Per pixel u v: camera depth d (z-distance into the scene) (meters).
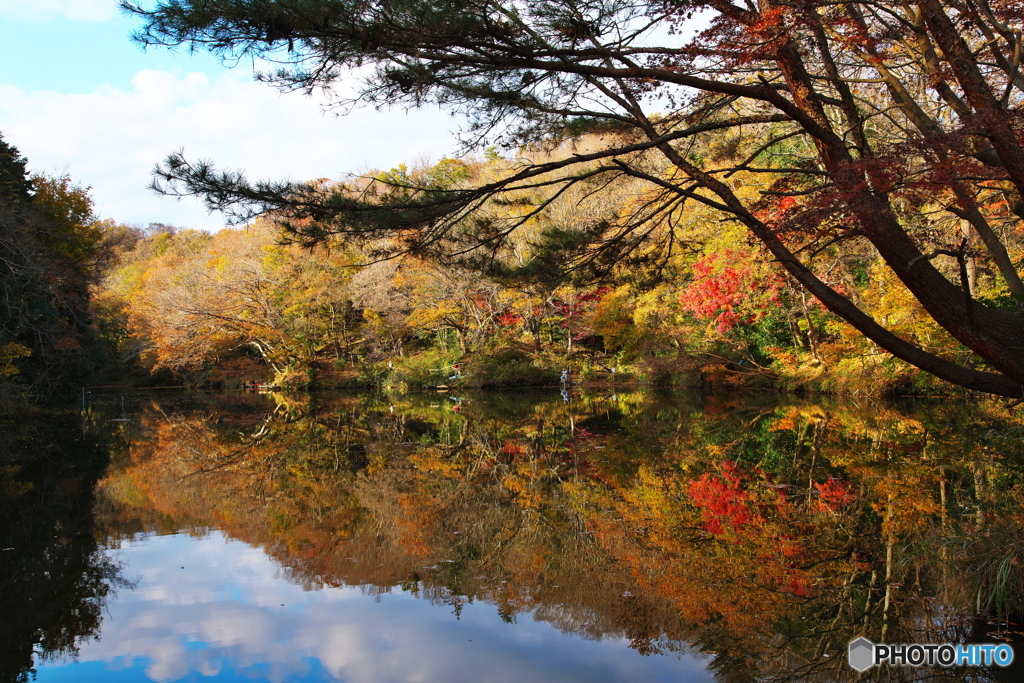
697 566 6.09
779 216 6.42
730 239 16.44
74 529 8.12
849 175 5.28
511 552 6.78
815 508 7.78
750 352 24.67
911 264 5.63
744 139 8.43
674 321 25.22
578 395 25.05
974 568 5.04
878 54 6.43
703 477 9.84
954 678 4.00
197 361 37.81
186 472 11.84
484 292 26.52
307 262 32.12
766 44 5.48
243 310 35.38
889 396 18.33
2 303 19.67
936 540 6.02
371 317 31.61
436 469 11.56
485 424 17.61
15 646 4.88
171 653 4.73
